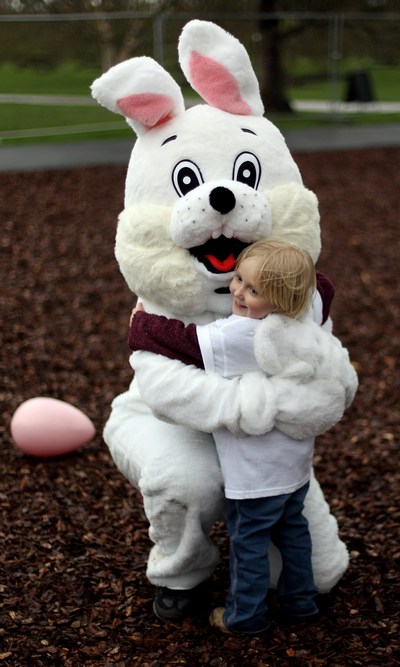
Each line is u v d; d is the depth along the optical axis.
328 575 3.00
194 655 2.79
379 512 3.90
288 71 26.58
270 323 2.55
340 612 3.04
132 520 3.86
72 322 6.86
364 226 10.20
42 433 4.45
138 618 3.03
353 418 5.15
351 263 8.69
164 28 18.56
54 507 3.97
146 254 2.63
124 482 4.29
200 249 2.63
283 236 2.68
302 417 2.60
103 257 8.66
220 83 2.77
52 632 2.96
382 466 4.45
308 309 2.65
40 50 22.06
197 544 2.77
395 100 24.38
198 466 2.69
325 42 23.25
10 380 5.67
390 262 8.73
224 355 2.57
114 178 12.35
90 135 17.11
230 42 2.81
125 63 2.71
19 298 7.39
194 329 2.60
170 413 2.62
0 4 23.25
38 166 13.22
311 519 2.96
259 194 2.59
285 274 2.49
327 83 28.03
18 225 9.77
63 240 9.24
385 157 14.67
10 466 4.44
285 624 2.94
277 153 2.74
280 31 21.58
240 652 2.78
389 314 7.18
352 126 19.23
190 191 2.61
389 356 6.21
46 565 3.43
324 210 11.01
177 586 2.88
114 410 3.00
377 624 2.97
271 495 2.64
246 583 2.73
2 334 6.52
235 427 2.57
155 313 2.78
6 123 18.83
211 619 2.92
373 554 3.50
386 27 21.67
